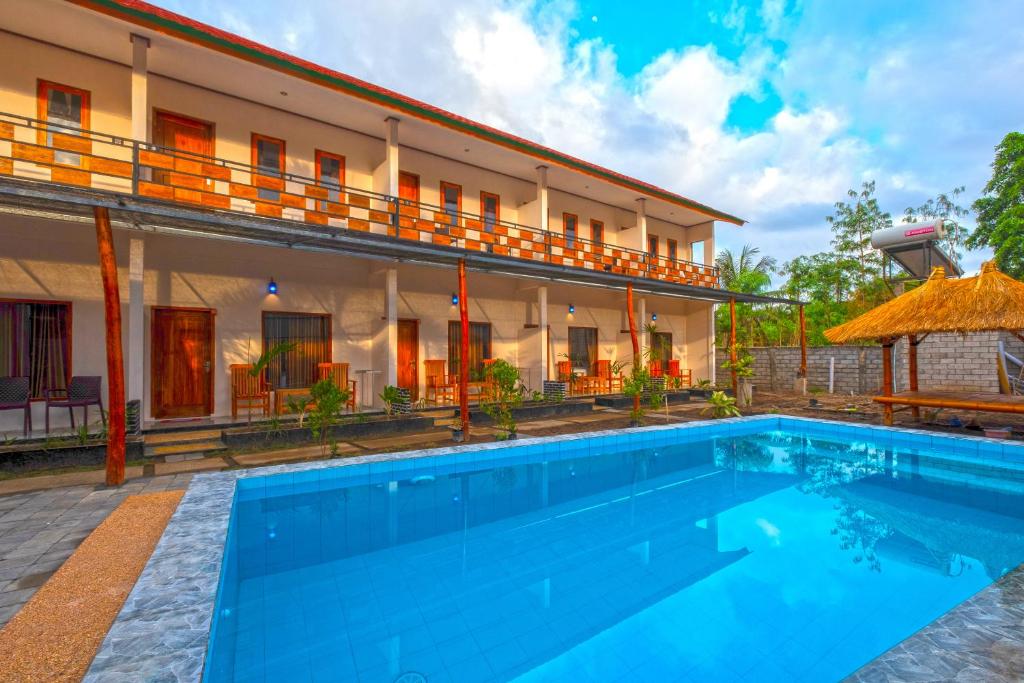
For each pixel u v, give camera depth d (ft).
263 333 34.12
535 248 45.85
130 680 6.72
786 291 99.91
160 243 30.42
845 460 27.35
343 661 9.64
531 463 25.48
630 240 56.95
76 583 10.60
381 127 37.11
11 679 7.32
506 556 14.87
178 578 9.91
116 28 25.45
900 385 48.85
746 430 33.83
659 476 24.03
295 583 13.06
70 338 27.81
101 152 28.30
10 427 25.94
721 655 9.87
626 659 9.71
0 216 26.21
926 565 14.12
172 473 20.68
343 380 36.24
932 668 7.13
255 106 33.42
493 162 44.27
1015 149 71.82
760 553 15.08
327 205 35.94
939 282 31.04
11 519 15.01
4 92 25.98
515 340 47.80
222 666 9.41
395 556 14.85
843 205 100.22
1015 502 20.15
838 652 9.93
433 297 42.68
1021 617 8.70
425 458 22.74
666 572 13.74
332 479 20.51
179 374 31.12
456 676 9.18
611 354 56.03
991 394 31.27
